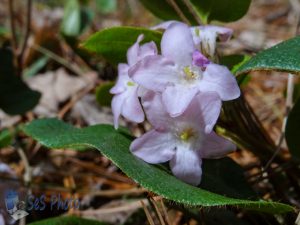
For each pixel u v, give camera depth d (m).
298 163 0.05
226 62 0.05
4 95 0.07
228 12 0.05
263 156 0.05
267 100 0.08
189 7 0.05
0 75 0.07
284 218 0.05
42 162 0.07
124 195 0.06
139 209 0.06
